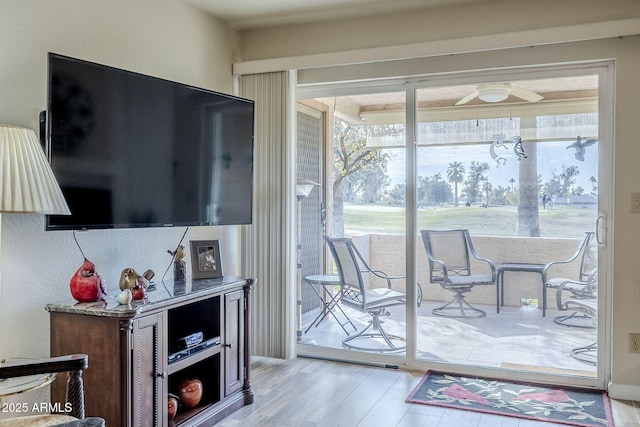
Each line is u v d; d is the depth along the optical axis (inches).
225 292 112.7
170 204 112.6
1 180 73.5
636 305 118.3
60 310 88.8
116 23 110.5
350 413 111.6
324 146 153.6
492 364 136.5
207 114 122.1
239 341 117.1
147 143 106.6
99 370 86.7
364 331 148.5
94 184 95.1
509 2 128.0
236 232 154.3
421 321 142.9
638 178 117.7
